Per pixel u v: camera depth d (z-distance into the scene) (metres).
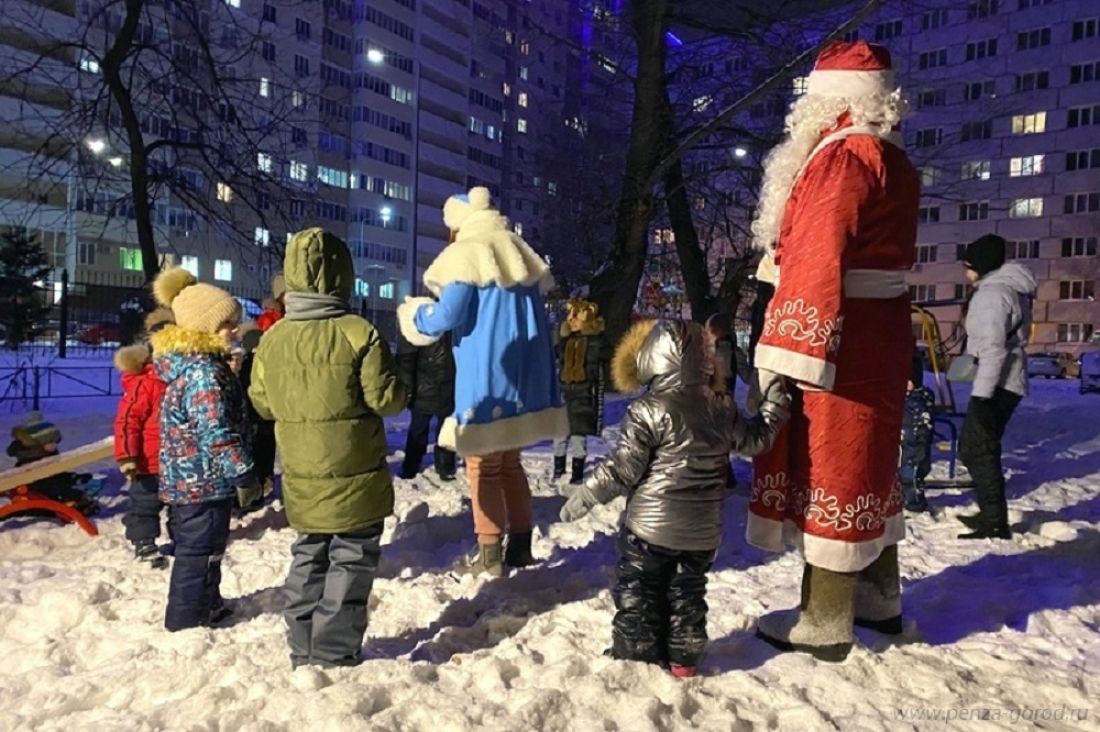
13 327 23.09
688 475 3.33
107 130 12.07
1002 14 57.31
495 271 4.57
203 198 12.87
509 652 3.60
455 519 6.19
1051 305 58.41
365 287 59.53
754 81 13.09
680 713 3.06
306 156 32.75
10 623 4.22
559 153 24.86
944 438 10.66
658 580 3.41
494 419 4.62
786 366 3.19
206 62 12.21
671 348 3.36
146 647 3.81
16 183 27.41
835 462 3.38
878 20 15.85
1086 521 6.29
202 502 4.04
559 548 5.48
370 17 62.00
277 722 2.97
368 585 3.59
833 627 3.52
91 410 12.23
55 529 5.71
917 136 17.48
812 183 3.28
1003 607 4.25
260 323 6.62
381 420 3.64
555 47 15.70
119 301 24.45
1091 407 15.38
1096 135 56.38
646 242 13.27
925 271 62.12
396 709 3.02
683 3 12.84
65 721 3.15
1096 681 3.39
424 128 68.31
